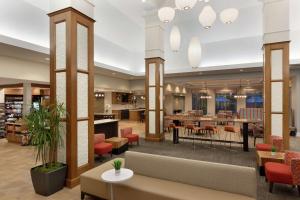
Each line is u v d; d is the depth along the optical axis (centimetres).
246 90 1596
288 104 534
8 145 715
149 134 792
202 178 267
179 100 1862
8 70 674
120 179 240
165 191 249
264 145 490
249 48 854
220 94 1736
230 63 895
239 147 679
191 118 798
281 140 447
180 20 739
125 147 623
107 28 809
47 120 337
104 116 1253
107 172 266
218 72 993
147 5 653
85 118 389
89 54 402
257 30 798
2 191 336
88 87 400
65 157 361
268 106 553
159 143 743
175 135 745
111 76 1216
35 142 327
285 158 365
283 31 538
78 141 375
